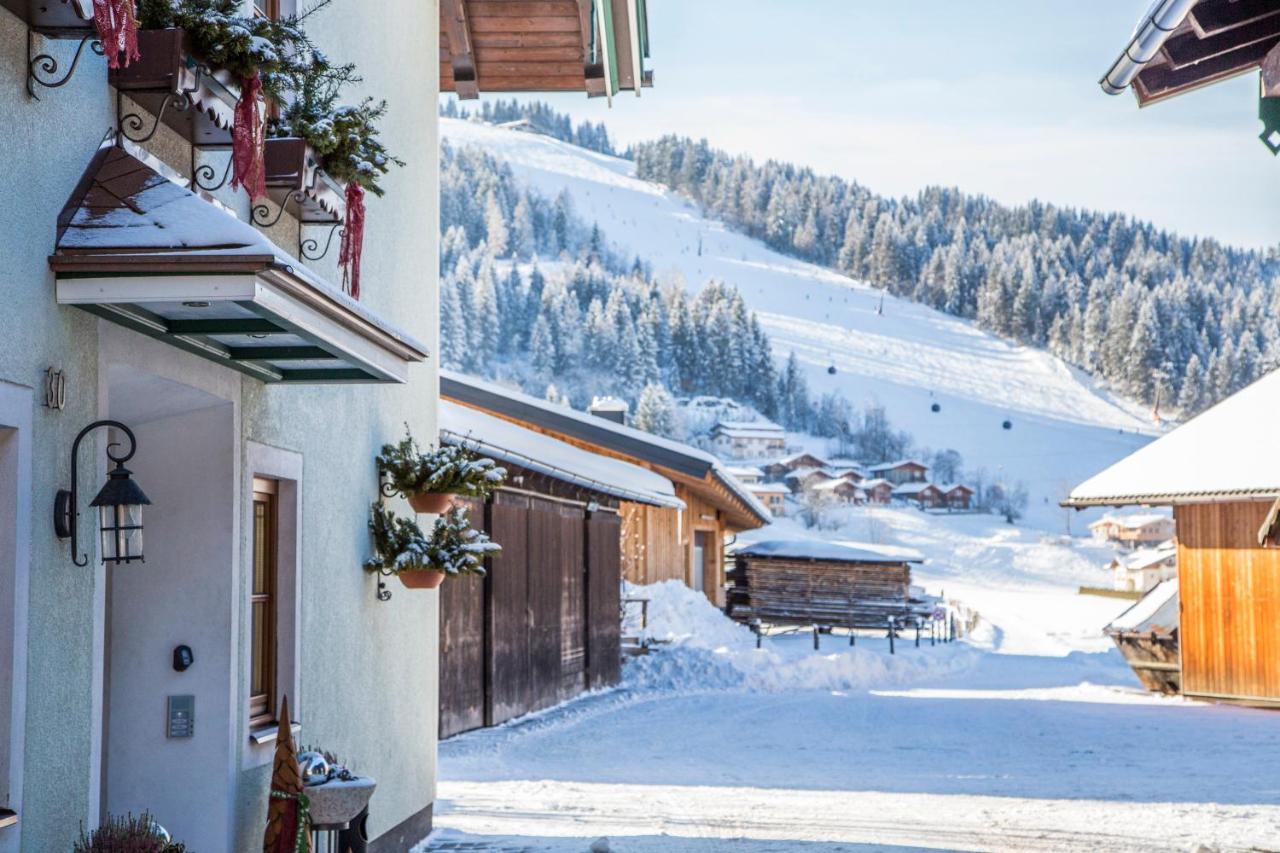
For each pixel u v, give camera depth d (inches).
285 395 345.1
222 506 307.9
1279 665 1037.2
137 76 248.2
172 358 277.0
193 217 234.1
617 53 650.2
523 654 884.6
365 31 422.3
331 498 383.6
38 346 225.1
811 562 1722.4
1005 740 806.5
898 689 1208.2
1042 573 5201.8
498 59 650.8
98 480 245.8
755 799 570.6
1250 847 463.5
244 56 264.2
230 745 305.7
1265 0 375.2
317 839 331.3
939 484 7495.1
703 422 7854.3
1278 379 1150.3
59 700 230.7
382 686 430.6
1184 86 419.5
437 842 467.5
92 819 241.6
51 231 229.1
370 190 350.6
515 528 867.4
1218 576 1080.2
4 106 215.6
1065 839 477.4
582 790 592.7
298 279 238.8
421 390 485.7
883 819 518.6
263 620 344.5
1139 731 855.1
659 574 1467.8
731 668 1213.1
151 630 307.4
